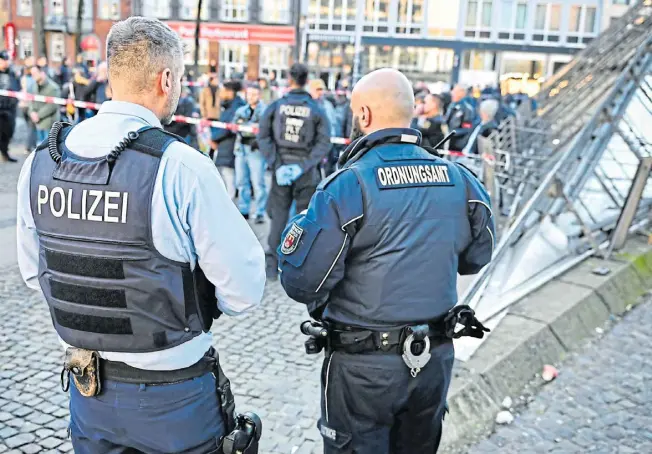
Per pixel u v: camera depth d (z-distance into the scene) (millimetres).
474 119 9555
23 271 1883
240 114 7617
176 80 1759
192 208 1612
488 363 3805
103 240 1597
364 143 2156
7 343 4121
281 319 4758
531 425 3467
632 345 4508
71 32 33250
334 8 31422
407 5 31234
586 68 10094
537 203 5582
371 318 2084
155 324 1637
